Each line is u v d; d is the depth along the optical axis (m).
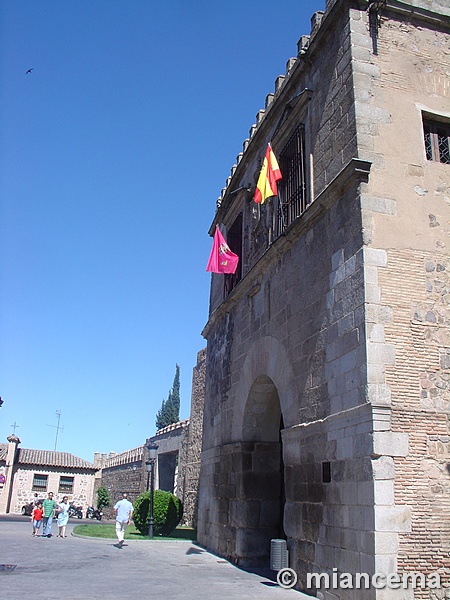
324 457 9.66
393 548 7.87
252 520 13.82
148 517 20.75
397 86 10.60
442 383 8.93
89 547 16.44
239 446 14.51
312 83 12.30
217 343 18.12
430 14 11.21
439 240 9.80
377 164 9.91
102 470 49.75
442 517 8.20
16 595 8.38
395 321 9.06
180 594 9.08
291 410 11.36
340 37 11.17
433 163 10.29
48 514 20.55
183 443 30.08
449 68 11.16
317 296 10.77
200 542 17.34
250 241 15.70
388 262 9.36
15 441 46.62
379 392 8.58
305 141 12.30
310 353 10.78
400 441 8.39
